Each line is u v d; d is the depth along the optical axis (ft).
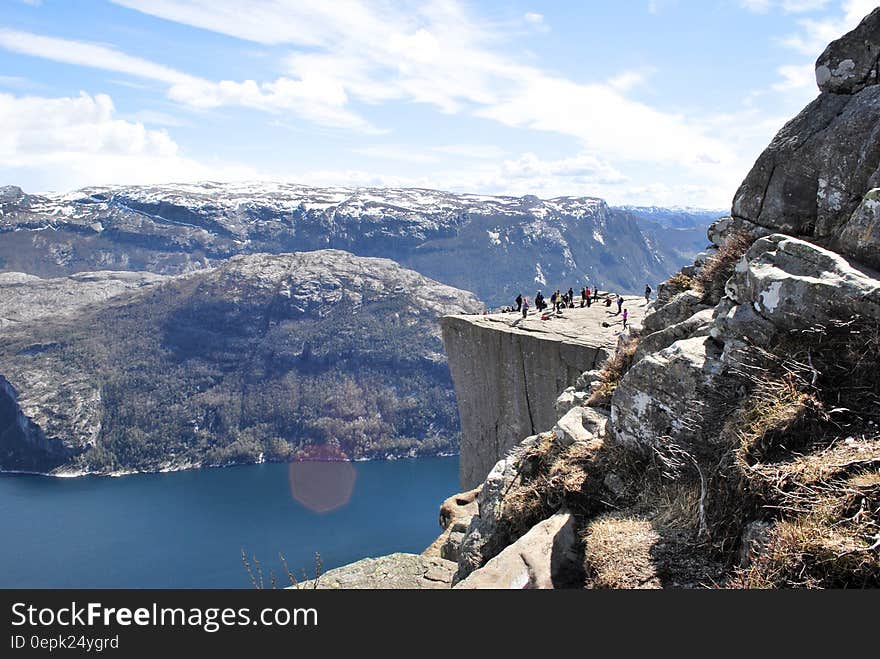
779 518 18.85
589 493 28.63
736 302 29.78
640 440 28.48
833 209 31.09
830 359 22.84
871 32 31.96
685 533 22.31
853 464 18.84
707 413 25.70
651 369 28.48
